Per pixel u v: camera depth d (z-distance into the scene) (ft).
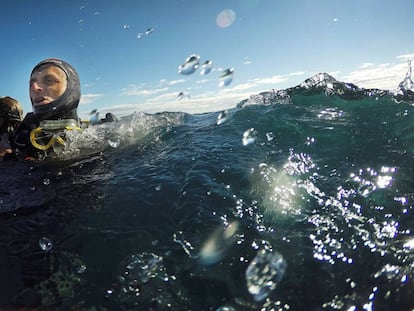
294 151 3.54
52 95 4.11
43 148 3.96
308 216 2.64
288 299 2.03
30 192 3.15
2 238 2.57
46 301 2.10
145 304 2.05
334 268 2.20
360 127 3.87
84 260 2.35
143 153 3.92
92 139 4.25
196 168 3.29
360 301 2.01
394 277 2.12
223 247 2.37
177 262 2.28
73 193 3.08
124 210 2.77
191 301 2.05
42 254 2.42
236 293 2.08
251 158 3.45
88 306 2.05
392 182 2.93
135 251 2.38
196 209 2.70
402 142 3.51
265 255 2.30
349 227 2.51
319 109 4.56
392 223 2.53
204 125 4.81
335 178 3.05
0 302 2.10
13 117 4.63
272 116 4.36
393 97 4.56
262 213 2.69
